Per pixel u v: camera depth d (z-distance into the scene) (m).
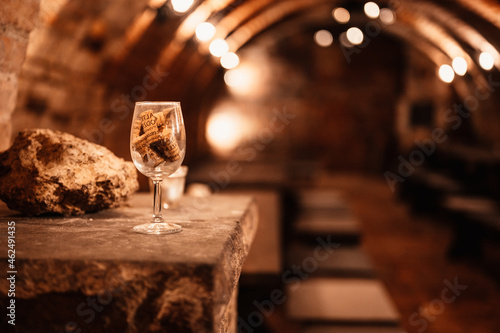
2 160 1.44
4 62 1.74
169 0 4.32
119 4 3.55
